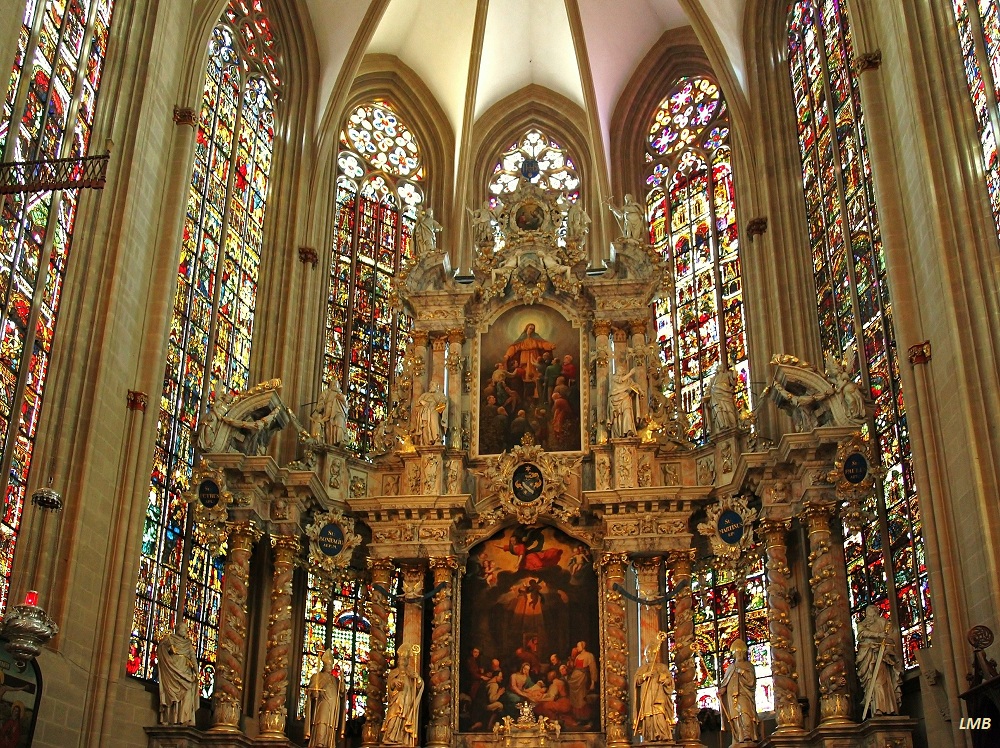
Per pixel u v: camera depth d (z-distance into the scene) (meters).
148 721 23.27
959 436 20.12
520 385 29.84
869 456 23.86
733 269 31.61
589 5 34.88
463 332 30.14
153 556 24.61
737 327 30.73
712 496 27.00
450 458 28.73
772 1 32.16
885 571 23.94
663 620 27.09
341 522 27.23
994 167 20.69
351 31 33.41
